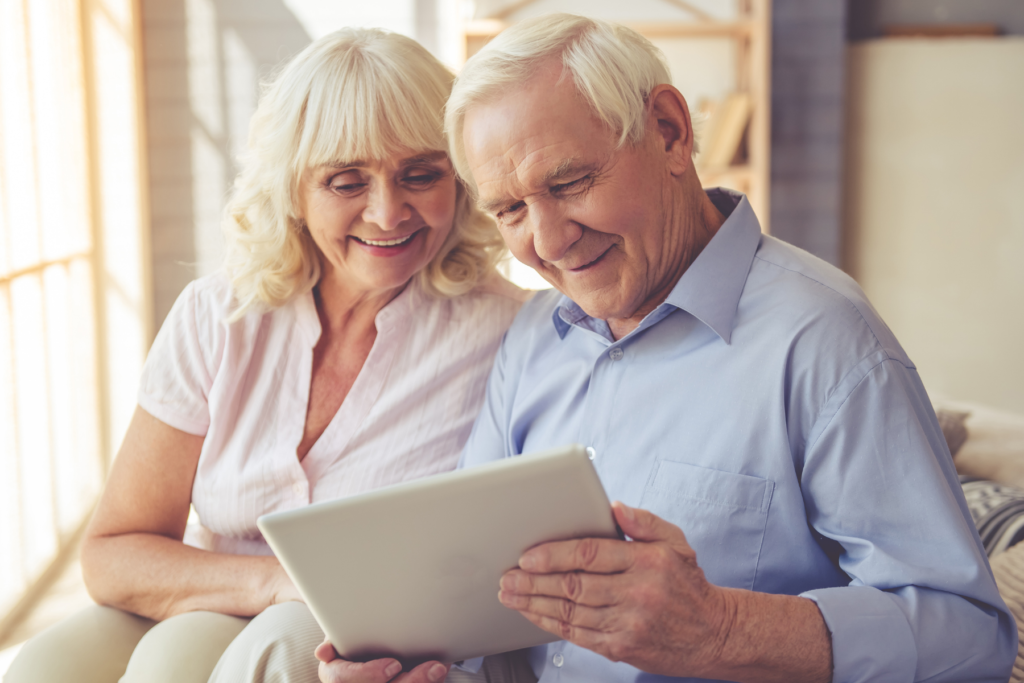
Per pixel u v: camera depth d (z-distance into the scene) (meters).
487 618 1.08
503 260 1.72
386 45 1.48
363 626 1.06
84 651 1.42
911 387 1.14
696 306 1.22
